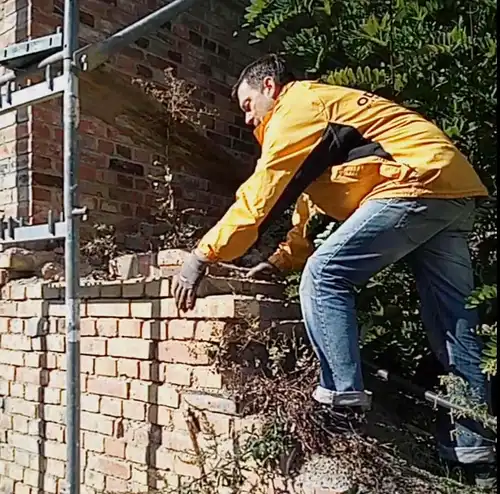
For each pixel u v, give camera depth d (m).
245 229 1.84
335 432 1.93
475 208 2.06
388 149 1.80
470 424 1.92
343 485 1.80
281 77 2.04
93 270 2.96
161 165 3.87
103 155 3.58
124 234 3.64
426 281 2.00
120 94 3.65
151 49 3.92
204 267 1.92
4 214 3.29
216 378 2.14
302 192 1.90
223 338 2.14
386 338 2.42
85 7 3.53
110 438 2.49
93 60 2.36
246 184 1.87
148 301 2.39
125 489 2.40
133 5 3.82
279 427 1.96
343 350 1.79
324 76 2.51
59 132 3.37
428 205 1.78
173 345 2.30
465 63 2.24
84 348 2.62
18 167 3.26
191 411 2.21
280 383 2.03
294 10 2.55
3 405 2.96
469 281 1.99
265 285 2.49
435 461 2.02
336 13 2.51
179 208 4.02
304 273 1.88
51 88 2.44
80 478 2.46
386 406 2.33
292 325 2.31
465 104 2.28
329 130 1.82
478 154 2.31
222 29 4.49
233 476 2.00
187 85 3.98
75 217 2.26
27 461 2.82
